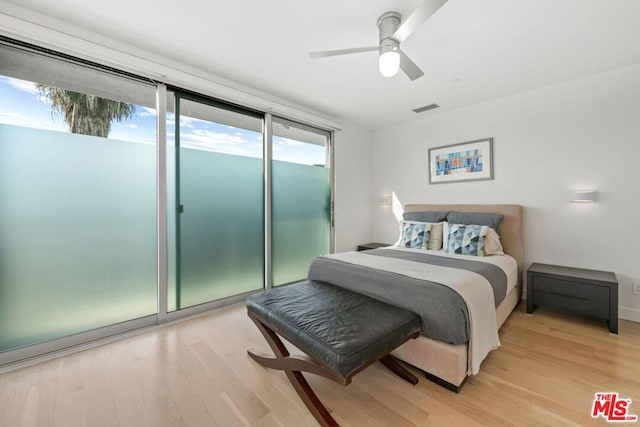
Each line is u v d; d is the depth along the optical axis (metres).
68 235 2.06
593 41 2.12
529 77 2.73
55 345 2.01
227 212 2.98
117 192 2.28
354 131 4.38
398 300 1.83
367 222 4.63
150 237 2.45
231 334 2.31
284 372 1.78
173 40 2.14
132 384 1.65
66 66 2.09
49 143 1.99
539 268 2.73
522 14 1.81
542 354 1.96
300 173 3.70
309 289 2.11
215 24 1.95
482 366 1.83
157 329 2.39
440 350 1.62
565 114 2.83
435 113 3.80
